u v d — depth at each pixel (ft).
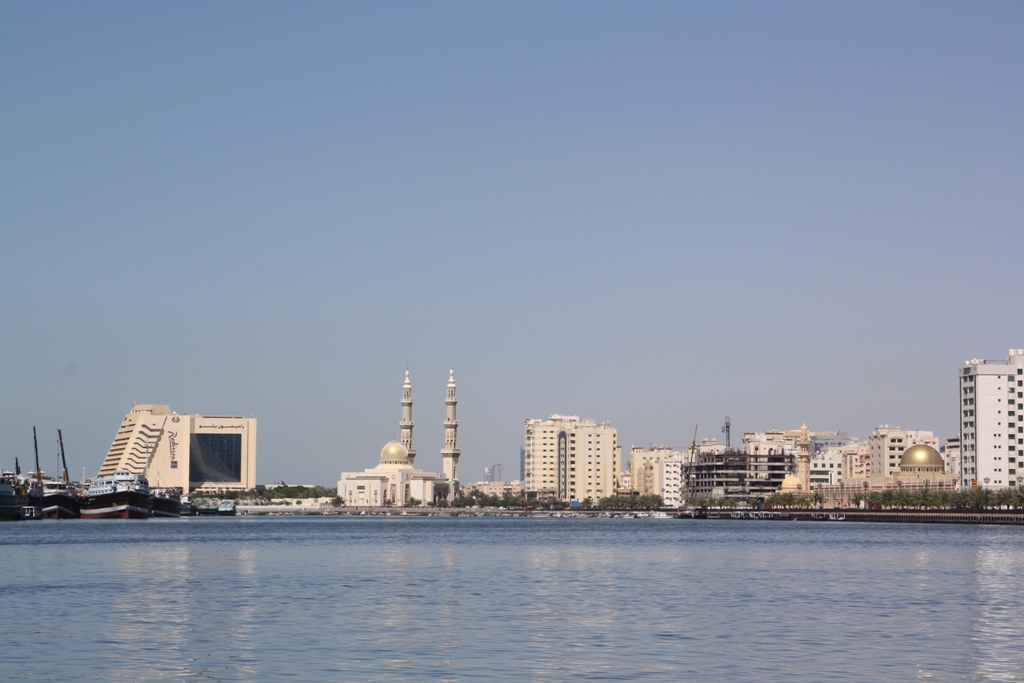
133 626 307.17
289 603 367.66
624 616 333.42
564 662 249.14
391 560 599.98
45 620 320.70
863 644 276.21
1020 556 640.58
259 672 236.43
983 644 276.21
